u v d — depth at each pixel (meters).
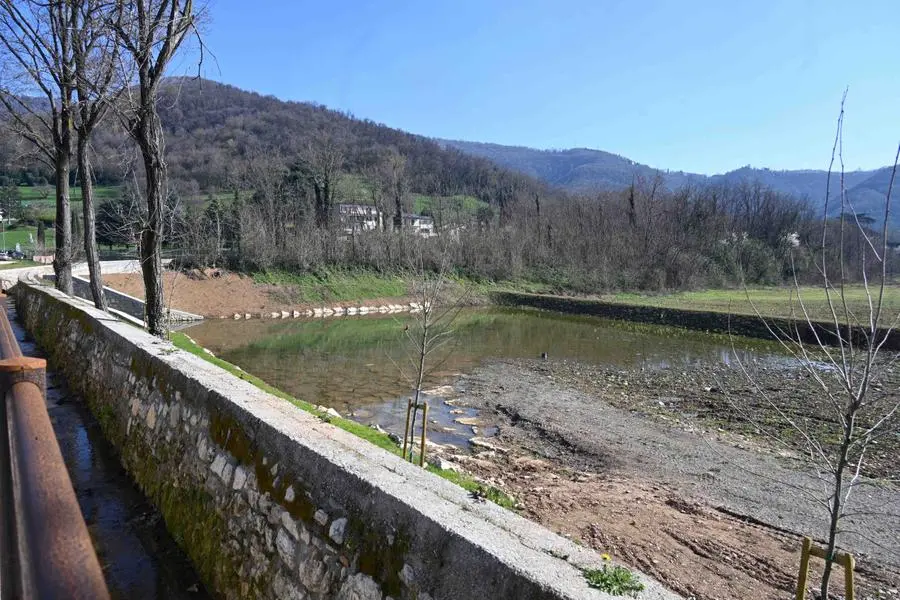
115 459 7.12
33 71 13.66
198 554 4.87
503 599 2.42
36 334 14.27
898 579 7.24
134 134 10.66
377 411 15.77
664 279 51.25
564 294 51.84
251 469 4.39
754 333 31.38
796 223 54.91
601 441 13.15
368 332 32.66
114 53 12.52
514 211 73.38
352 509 3.35
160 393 6.35
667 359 25.23
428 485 3.28
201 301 38.34
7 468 1.83
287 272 45.06
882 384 16.22
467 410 16.12
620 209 65.50
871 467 11.29
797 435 13.42
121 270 38.97
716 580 6.89
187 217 41.78
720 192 70.69
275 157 68.50
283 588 3.69
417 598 2.78
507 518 2.93
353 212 61.03
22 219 71.12
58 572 1.04
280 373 20.98
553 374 21.61
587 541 7.62
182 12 10.57
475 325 37.25
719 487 10.34
